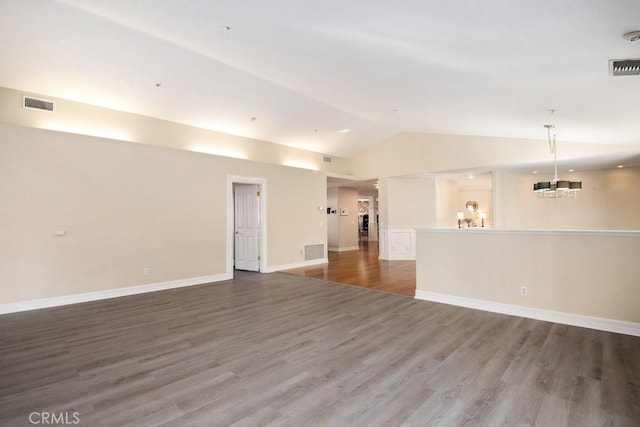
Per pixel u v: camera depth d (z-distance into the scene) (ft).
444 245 15.17
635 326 10.98
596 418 6.51
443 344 10.32
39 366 8.89
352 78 13.67
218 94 18.17
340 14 7.91
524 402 7.08
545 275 12.63
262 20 9.29
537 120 15.88
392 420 6.48
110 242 16.47
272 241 24.18
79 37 12.47
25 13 11.03
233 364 9.02
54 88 15.48
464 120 18.56
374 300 15.85
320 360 9.24
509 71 9.87
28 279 14.26
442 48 8.93
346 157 32.12
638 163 22.47
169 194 18.65
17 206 14.03
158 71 15.35
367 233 57.36
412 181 30.25
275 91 18.62
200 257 19.90
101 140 16.29
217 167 20.92
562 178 26.63
